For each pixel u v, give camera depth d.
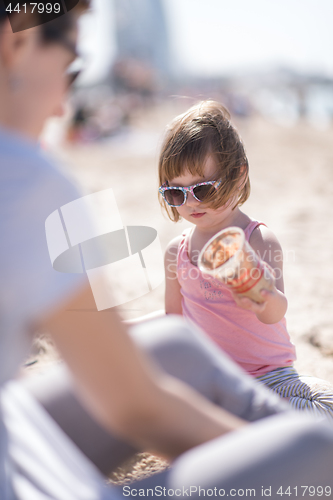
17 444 0.75
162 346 1.14
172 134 1.72
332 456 0.77
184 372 1.12
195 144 1.64
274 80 79.06
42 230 0.67
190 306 1.79
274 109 26.25
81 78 0.83
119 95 28.88
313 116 24.61
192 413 0.80
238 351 1.70
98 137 15.40
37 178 0.67
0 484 0.67
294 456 0.75
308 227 4.88
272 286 1.27
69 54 0.77
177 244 1.87
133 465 1.53
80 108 15.59
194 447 0.80
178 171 1.68
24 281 0.66
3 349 0.66
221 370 1.16
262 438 0.77
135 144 14.23
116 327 0.73
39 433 0.81
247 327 1.67
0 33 0.70
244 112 21.23
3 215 0.65
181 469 0.75
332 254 4.00
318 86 60.38
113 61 30.56
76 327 0.71
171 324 1.22
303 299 3.13
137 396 0.74
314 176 7.88
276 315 1.49
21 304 0.66
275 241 1.70
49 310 0.69
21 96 0.74
